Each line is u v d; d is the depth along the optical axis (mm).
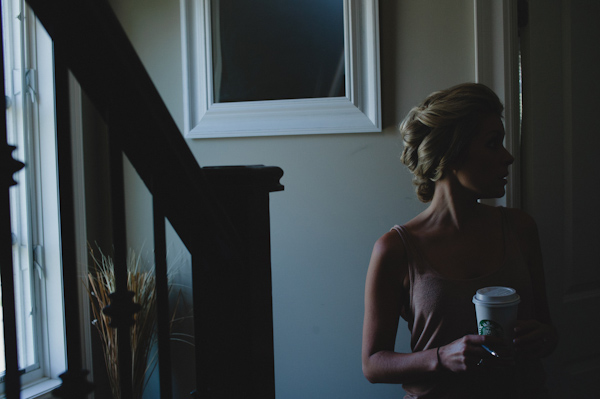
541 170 2035
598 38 2148
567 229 2105
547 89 2039
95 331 2289
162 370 862
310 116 2115
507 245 1249
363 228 2104
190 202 873
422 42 2008
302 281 2182
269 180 1088
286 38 2150
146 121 738
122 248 746
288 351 2211
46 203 2127
